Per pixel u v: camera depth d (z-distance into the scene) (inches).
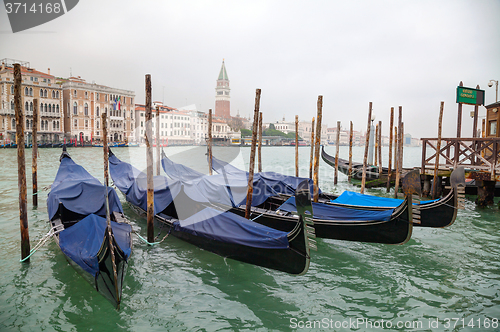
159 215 346.0
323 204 337.7
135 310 206.4
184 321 196.4
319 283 245.0
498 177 440.5
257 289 235.1
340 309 211.3
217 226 279.9
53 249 296.0
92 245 233.1
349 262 282.2
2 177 743.7
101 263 206.8
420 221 318.0
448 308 211.5
